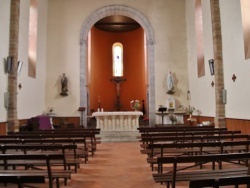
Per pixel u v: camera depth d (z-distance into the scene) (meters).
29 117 14.75
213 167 6.03
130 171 6.94
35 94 15.93
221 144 5.55
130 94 24.80
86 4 18.62
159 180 3.93
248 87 10.29
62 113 17.84
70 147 5.38
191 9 17.69
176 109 18.05
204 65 15.21
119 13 18.84
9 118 12.02
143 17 18.64
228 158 3.87
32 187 4.52
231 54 11.71
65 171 4.71
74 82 18.06
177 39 18.67
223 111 12.47
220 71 12.62
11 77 12.16
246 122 10.46
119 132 14.11
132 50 25.19
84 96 18.05
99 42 24.83
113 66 25.22
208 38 14.41
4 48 11.82
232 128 11.71
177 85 18.31
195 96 16.95
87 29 18.44
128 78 25.03
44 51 17.83
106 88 24.80
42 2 17.38
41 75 17.17
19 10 12.79
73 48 18.28
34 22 15.98
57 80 18.03
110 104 24.70
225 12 12.23
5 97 11.82
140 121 19.86
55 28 18.38
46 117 13.88
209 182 2.74
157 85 18.30
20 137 8.02
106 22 23.73
